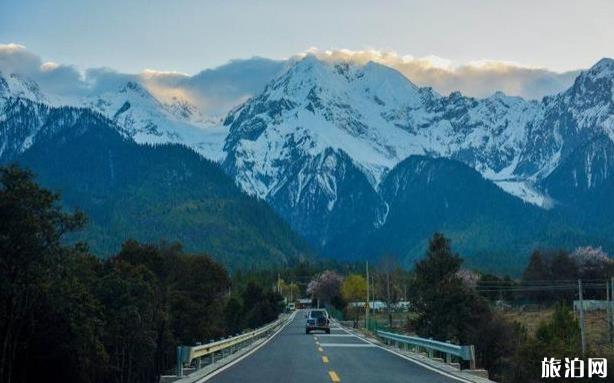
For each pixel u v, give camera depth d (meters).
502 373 52.66
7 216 40.66
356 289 166.00
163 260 76.38
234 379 26.41
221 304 89.25
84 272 54.84
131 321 57.72
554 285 123.06
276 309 129.75
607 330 71.12
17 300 42.00
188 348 26.80
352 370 30.09
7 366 42.88
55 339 45.69
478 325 66.31
